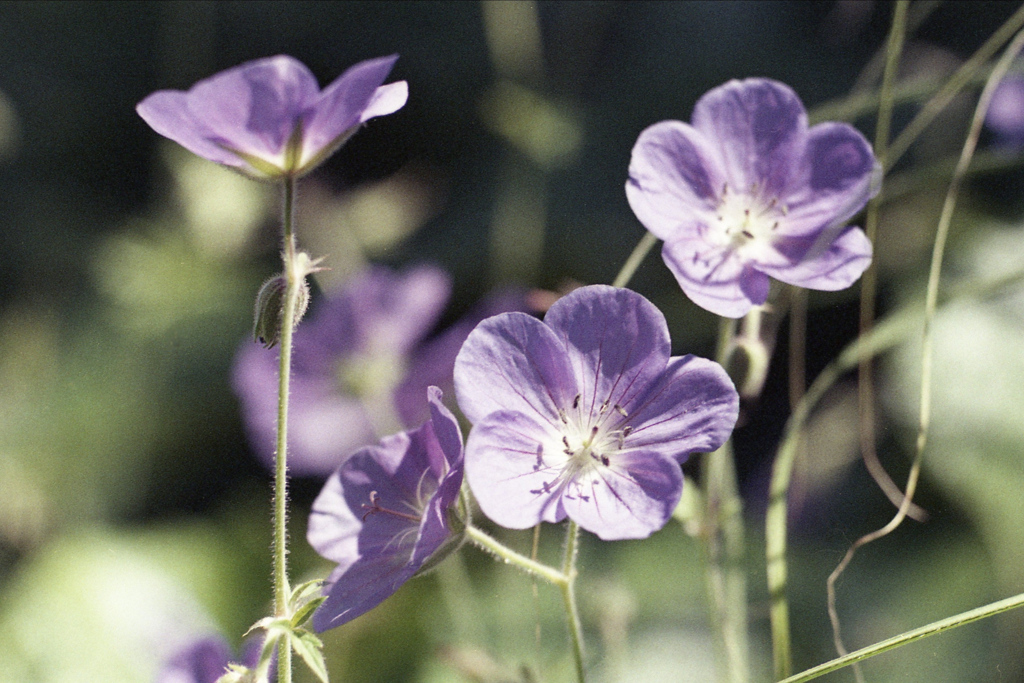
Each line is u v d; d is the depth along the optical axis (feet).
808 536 2.85
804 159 1.64
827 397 3.06
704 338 3.17
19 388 4.06
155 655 2.87
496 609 2.59
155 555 3.21
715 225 1.64
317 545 1.56
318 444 2.83
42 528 3.39
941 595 2.59
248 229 3.99
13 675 2.87
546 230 3.93
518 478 1.53
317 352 2.82
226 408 3.94
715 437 1.53
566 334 1.55
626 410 1.55
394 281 2.83
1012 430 2.75
